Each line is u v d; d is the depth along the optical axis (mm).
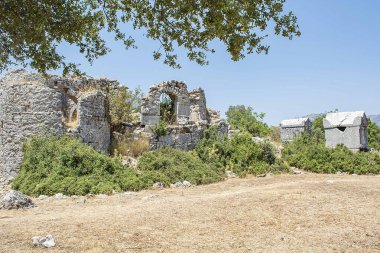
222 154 19141
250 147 19125
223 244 6262
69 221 7816
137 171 15773
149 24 6430
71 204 10625
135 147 19156
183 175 15555
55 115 16844
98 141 18078
